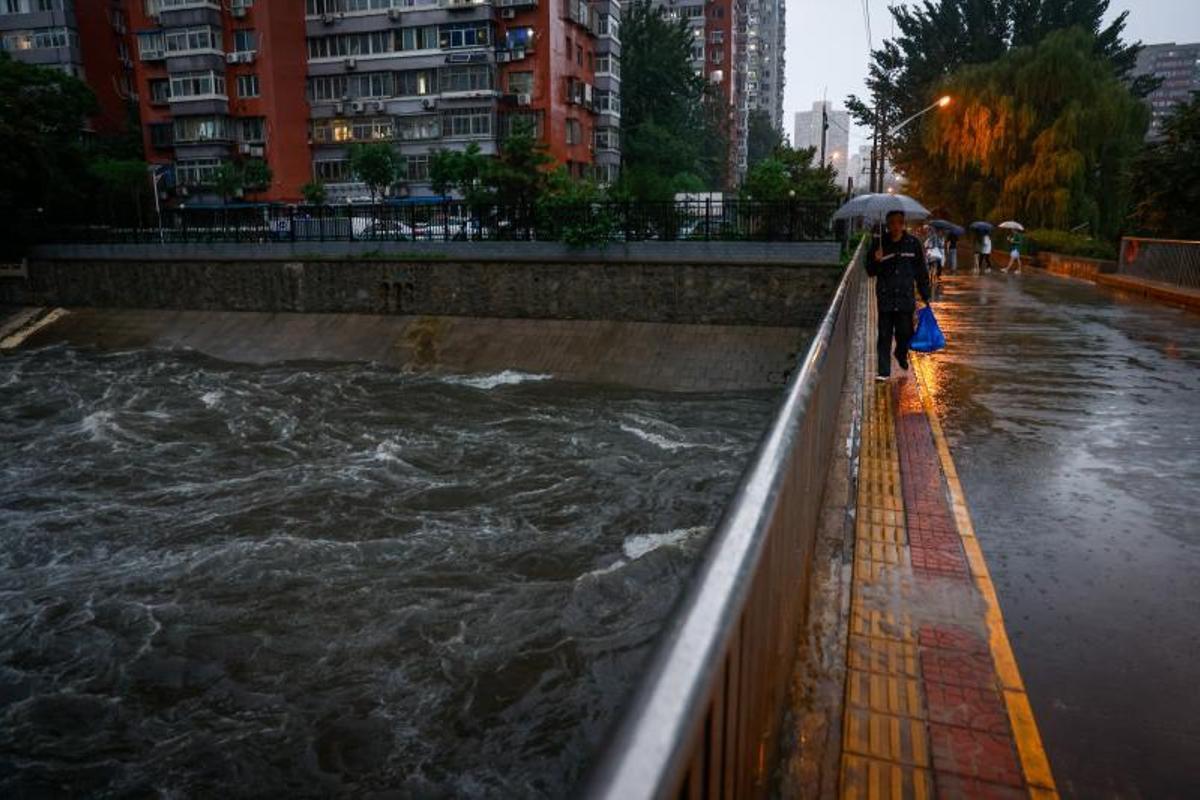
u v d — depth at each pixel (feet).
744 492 4.52
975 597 11.34
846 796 7.26
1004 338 35.83
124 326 104.73
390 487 46.93
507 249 93.45
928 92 138.72
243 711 26.23
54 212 128.98
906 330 25.46
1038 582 11.85
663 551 36.24
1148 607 11.11
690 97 203.31
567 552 37.01
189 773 23.58
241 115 157.79
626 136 187.52
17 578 36.32
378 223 110.52
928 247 62.18
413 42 147.02
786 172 115.03
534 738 24.22
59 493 47.39
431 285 92.38
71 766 24.04
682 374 76.74
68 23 180.65
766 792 6.52
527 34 143.23
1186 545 13.20
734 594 3.15
